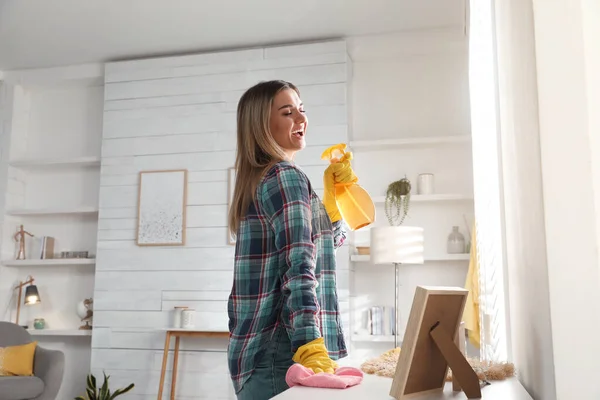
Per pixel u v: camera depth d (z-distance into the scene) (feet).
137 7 15.53
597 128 3.28
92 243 19.13
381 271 16.74
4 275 18.93
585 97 3.24
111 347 17.25
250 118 4.90
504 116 5.43
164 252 17.30
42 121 20.10
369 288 16.72
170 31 16.84
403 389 3.12
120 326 17.28
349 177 5.21
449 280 16.28
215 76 17.58
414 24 16.31
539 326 3.63
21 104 19.84
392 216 16.75
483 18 6.72
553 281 3.16
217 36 17.10
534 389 4.01
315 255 4.55
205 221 17.11
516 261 5.04
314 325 3.93
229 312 4.70
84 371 18.54
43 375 15.61
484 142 7.22
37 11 15.76
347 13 15.75
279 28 16.60
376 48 16.90
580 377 3.08
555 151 3.24
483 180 7.23
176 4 15.38
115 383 17.06
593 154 3.26
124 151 17.99
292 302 4.00
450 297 3.38
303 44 17.11
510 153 5.05
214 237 16.98
